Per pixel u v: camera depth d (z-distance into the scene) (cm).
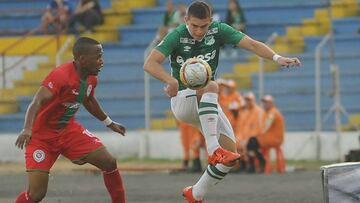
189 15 2062
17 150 5100
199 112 2095
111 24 5731
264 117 4303
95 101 2155
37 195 2073
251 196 2898
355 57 5150
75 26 5569
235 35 2122
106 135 5078
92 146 2117
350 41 5350
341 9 5562
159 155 5019
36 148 2069
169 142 5009
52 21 5506
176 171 4288
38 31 5500
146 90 5075
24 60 5366
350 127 4881
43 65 5366
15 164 4938
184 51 2097
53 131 2075
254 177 3838
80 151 2106
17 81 5325
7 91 5303
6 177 3925
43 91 2009
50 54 5406
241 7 5669
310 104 5044
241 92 5106
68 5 5697
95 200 2789
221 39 2125
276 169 4412
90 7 5569
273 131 4294
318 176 3800
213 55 2119
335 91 4856
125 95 5238
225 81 4447
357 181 1978
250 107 4347
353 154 3312
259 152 4288
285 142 4897
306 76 5116
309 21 5534
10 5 6103
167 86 2059
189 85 2050
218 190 3142
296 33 5491
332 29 5188
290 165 4634
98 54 2034
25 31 5653
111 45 5500
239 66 5225
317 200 2731
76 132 2112
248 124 4325
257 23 5562
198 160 4269
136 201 2778
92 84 2081
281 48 5256
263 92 5069
